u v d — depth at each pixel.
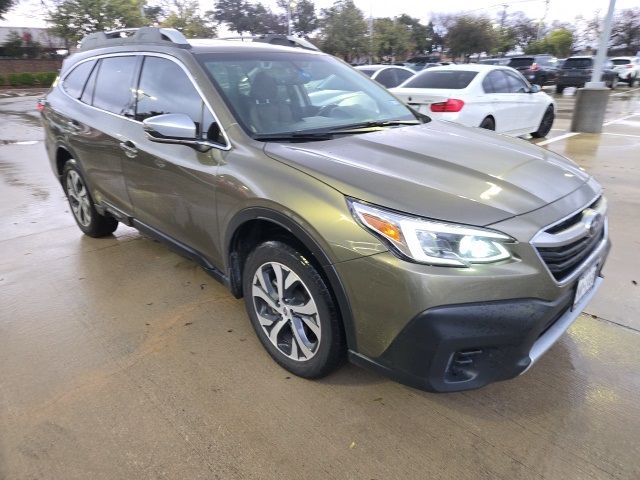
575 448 2.20
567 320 2.33
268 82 3.16
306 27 49.50
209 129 2.88
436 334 1.97
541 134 9.97
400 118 3.41
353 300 2.17
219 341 3.02
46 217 5.40
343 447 2.22
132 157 3.45
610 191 5.93
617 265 3.95
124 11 30.03
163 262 4.17
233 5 53.41
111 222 4.61
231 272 2.88
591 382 2.62
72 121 4.16
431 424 2.35
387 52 42.91
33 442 2.26
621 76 26.66
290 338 2.68
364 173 2.30
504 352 2.05
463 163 2.50
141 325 3.21
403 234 2.02
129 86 3.61
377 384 2.62
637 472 2.07
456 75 8.17
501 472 2.08
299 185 2.34
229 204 2.67
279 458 2.16
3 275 3.94
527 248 2.04
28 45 38.50
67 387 2.62
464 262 1.98
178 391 2.58
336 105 3.29
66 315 3.34
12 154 8.91
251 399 2.52
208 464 2.13
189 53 3.16
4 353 2.92
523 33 59.84
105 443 2.25
